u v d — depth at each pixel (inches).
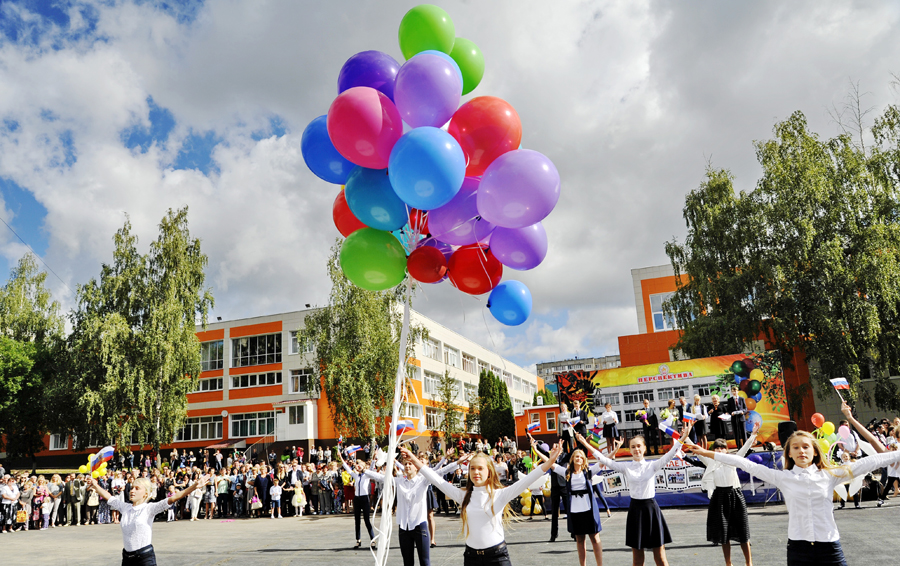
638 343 1368.1
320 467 874.8
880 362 939.3
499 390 1980.8
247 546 508.1
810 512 171.3
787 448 179.8
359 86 224.2
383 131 199.6
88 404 1133.1
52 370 1486.2
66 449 1729.8
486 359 2534.5
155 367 1187.9
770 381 755.4
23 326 1571.1
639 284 1524.4
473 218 221.8
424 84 200.2
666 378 796.0
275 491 831.1
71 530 751.7
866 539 360.2
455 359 2172.7
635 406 800.3
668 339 1347.2
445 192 198.7
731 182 1159.0
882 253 933.2
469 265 240.8
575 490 304.0
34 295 1636.3
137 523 239.6
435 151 190.1
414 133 194.5
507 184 195.2
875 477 558.6
